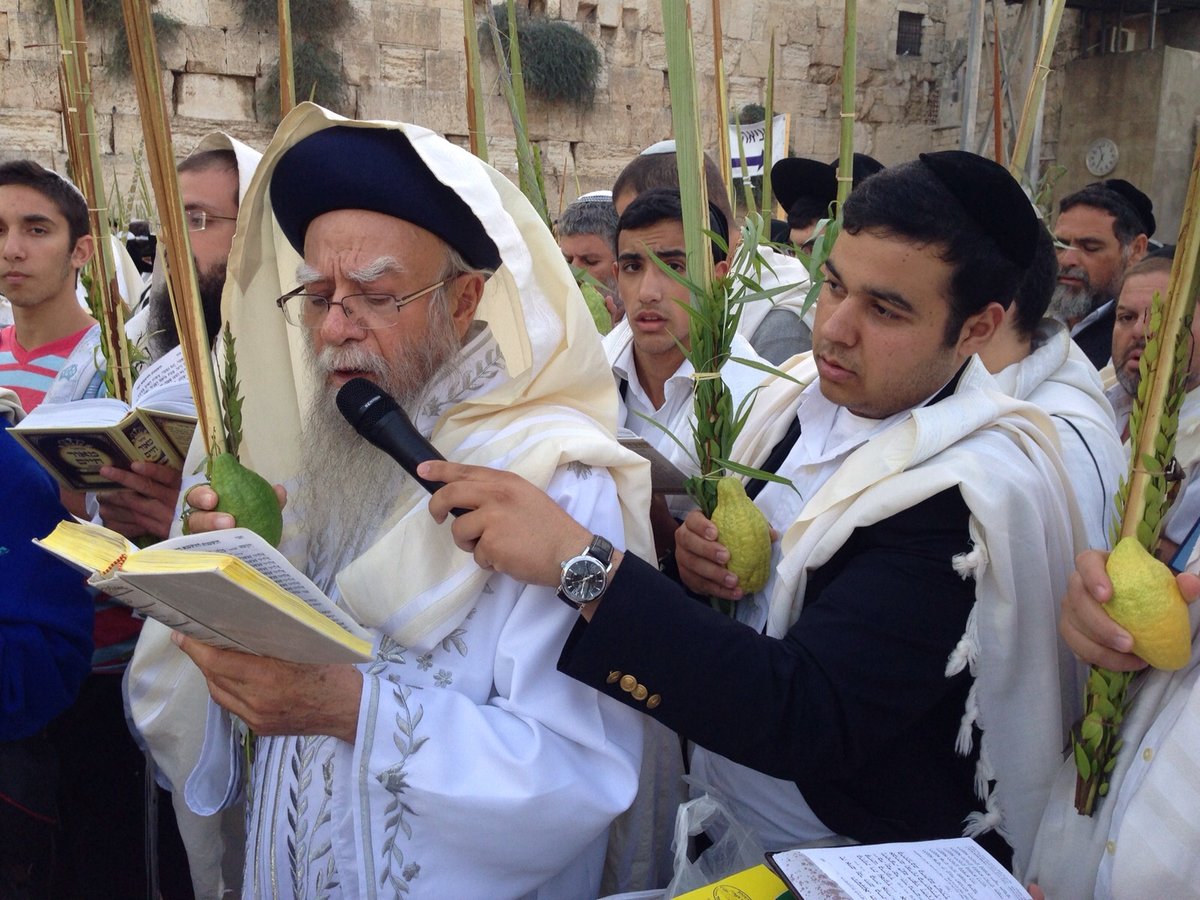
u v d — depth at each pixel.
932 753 1.51
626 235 2.36
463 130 11.21
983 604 1.41
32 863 1.99
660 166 2.93
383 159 1.46
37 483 1.91
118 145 9.88
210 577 1.09
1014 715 1.46
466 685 1.49
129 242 3.94
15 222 2.80
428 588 1.48
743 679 1.37
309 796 1.50
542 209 2.56
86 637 1.91
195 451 1.86
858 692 1.39
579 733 1.46
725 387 1.62
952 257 1.42
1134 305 2.45
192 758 1.98
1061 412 1.96
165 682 1.98
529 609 1.48
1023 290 2.03
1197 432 1.66
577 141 11.70
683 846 1.45
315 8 10.36
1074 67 12.34
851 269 1.48
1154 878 1.25
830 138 13.00
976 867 1.29
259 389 1.73
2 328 3.11
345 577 1.51
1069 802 1.43
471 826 1.39
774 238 3.97
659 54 12.00
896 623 1.40
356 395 1.44
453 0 11.01
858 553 1.51
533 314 1.54
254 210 1.64
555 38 11.08
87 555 1.22
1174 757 1.25
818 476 1.66
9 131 9.58
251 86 10.48
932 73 13.45
